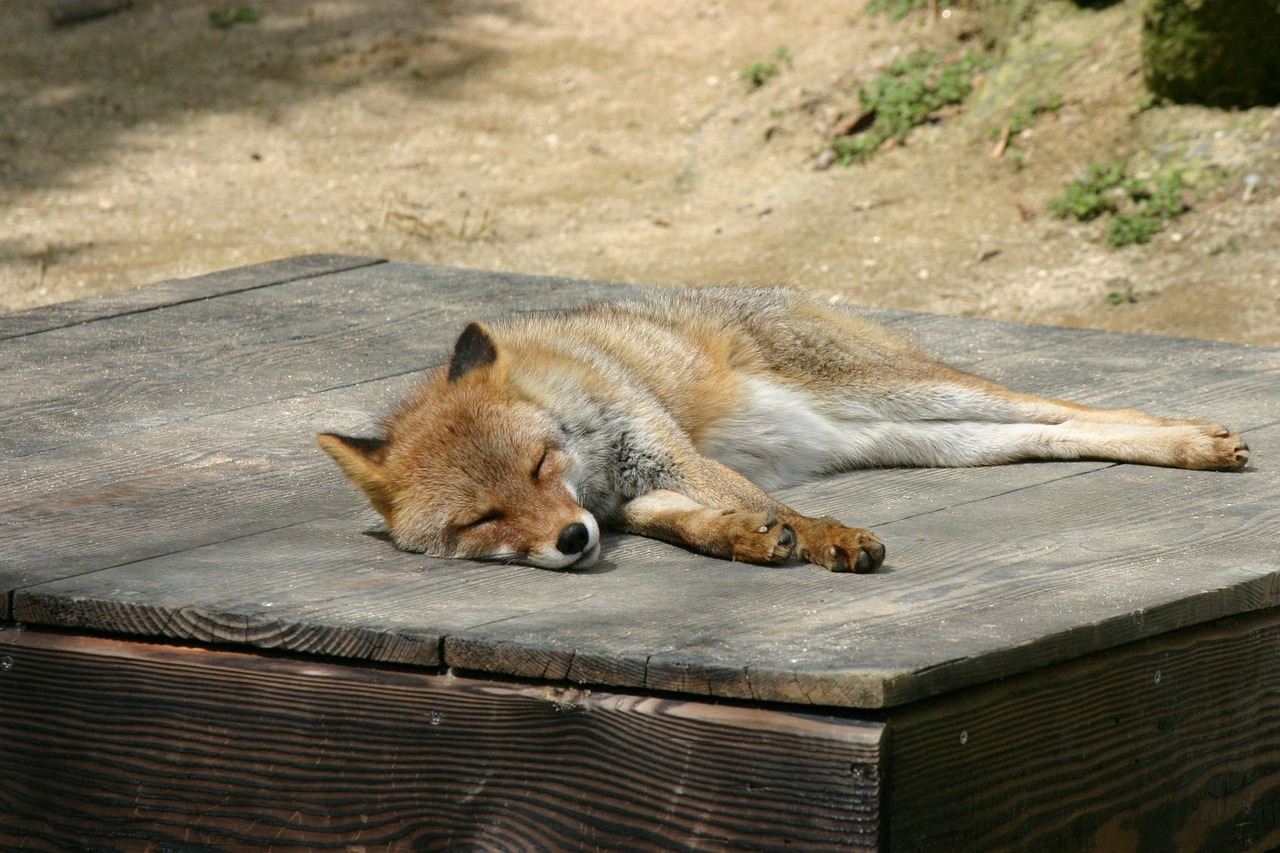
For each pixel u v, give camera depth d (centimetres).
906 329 895
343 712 426
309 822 434
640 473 592
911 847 374
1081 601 436
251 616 442
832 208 1770
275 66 2486
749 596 460
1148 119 1661
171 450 675
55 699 466
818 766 363
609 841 394
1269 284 1357
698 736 378
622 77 2381
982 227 1636
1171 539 513
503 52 2522
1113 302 1403
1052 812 414
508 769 407
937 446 667
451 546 532
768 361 689
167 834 454
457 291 996
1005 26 1950
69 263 1697
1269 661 480
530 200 1950
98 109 2292
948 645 390
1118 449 629
